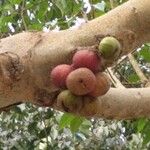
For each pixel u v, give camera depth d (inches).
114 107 36.7
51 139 106.7
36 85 33.3
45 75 32.9
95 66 30.5
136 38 33.0
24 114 101.0
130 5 33.1
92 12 57.1
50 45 32.9
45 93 33.7
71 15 66.2
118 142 113.7
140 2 33.0
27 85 33.2
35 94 33.7
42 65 32.8
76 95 30.9
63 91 31.1
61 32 33.5
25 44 33.3
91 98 31.3
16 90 33.2
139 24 32.8
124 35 32.6
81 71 30.0
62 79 30.9
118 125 113.2
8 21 67.5
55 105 34.2
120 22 32.8
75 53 31.8
